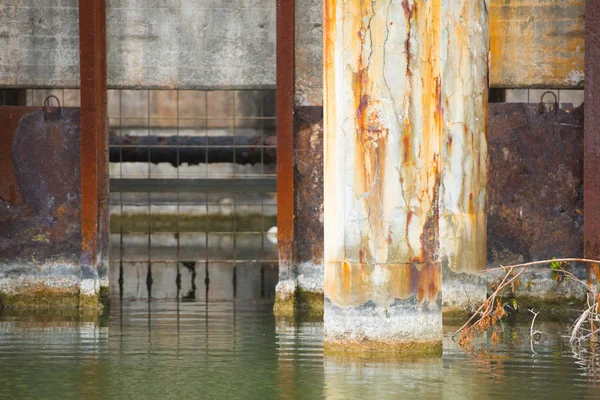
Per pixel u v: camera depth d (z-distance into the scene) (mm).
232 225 89000
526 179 52062
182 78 52750
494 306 51375
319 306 51281
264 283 62656
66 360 38781
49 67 52219
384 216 37844
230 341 42562
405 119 37719
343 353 38719
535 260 52000
